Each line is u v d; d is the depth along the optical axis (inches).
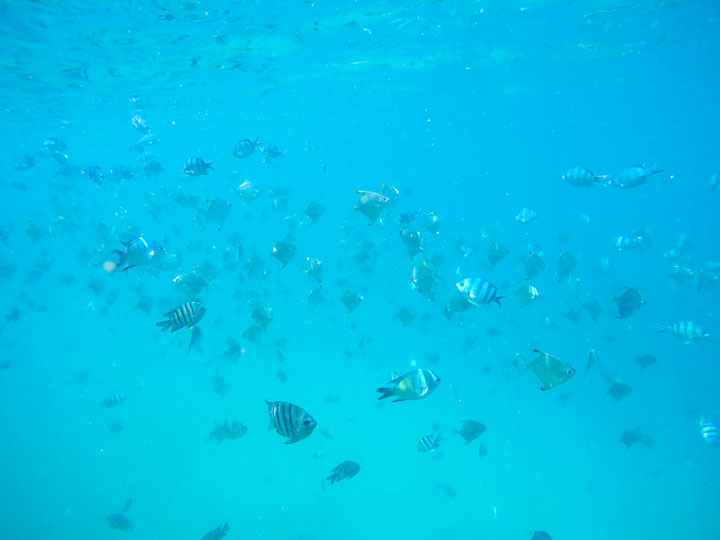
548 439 638.5
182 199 603.2
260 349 831.7
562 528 502.9
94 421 713.0
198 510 541.3
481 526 508.4
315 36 865.5
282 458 616.4
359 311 1021.8
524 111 2301.9
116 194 855.1
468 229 1266.0
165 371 836.6
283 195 659.4
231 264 661.3
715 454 601.3
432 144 4547.2
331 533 505.4
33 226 605.6
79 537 502.3
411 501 544.7
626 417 681.6
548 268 1259.8
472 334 904.3
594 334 917.2
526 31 932.0
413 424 665.6
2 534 504.7
